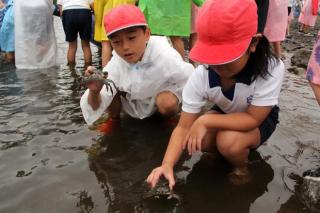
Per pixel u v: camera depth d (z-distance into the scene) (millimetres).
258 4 1721
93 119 1341
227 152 1047
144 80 1334
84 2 2346
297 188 1006
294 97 1682
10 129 1354
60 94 1725
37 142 1259
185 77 1369
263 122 1113
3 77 2047
